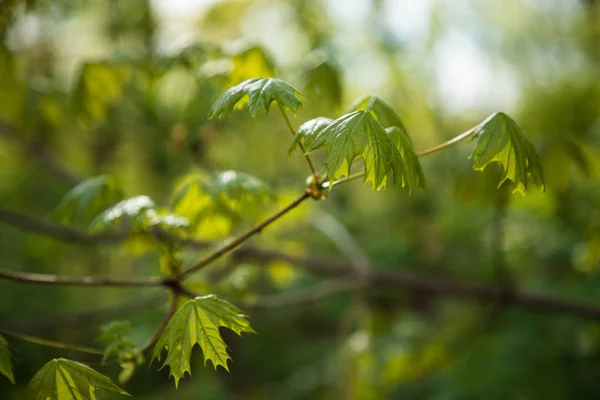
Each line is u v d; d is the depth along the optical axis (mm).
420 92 5125
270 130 4402
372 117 1229
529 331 4656
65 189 5922
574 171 3768
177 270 1693
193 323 1307
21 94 2803
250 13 4215
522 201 3824
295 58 4484
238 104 1390
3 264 6293
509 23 6102
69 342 5234
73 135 4461
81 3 4148
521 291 3764
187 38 2480
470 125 5547
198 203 2078
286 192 3189
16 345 4770
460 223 5426
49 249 5406
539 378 4332
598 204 3918
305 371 5953
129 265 5754
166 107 3527
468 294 3752
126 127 3855
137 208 1764
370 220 6281
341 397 3457
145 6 3838
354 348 3498
